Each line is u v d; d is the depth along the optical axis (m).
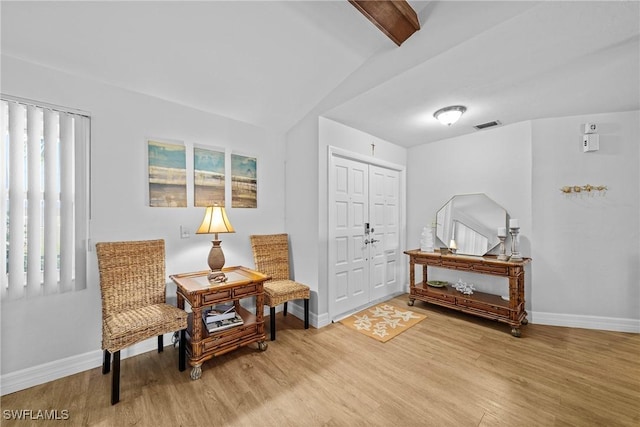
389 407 1.65
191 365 1.96
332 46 2.19
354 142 3.29
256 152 3.13
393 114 2.83
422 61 1.92
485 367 2.06
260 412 1.62
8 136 1.81
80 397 1.75
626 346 2.37
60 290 1.97
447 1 1.78
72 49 1.87
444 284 3.51
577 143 2.81
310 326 2.87
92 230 2.11
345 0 1.79
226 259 2.87
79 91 2.06
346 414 1.60
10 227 1.80
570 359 2.17
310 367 2.08
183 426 1.52
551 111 2.72
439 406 1.66
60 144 1.99
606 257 2.73
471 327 2.80
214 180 2.78
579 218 2.80
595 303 2.76
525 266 2.98
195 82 2.37
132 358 2.23
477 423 1.52
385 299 3.73
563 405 1.65
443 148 3.71
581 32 1.56
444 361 2.15
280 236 3.21
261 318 2.36
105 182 2.17
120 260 2.12
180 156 2.56
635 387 1.81
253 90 2.59
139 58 2.05
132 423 1.54
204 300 2.03
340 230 3.15
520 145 3.04
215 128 2.80
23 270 1.85
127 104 2.28
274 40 2.09
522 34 1.59
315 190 2.92
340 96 2.60
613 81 2.11
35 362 1.89
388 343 2.47
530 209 2.96
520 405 1.65
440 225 3.69
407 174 4.12
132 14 1.76
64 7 1.65
